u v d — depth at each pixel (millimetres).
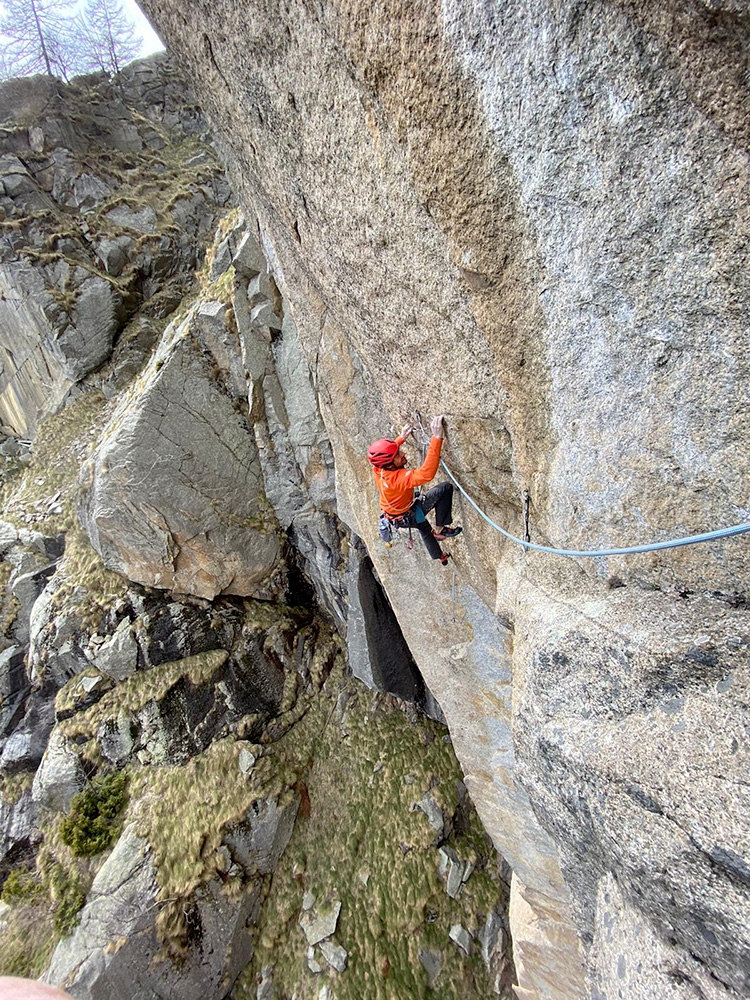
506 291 3094
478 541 5297
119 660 12312
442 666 7426
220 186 22094
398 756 12234
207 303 12414
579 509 3215
